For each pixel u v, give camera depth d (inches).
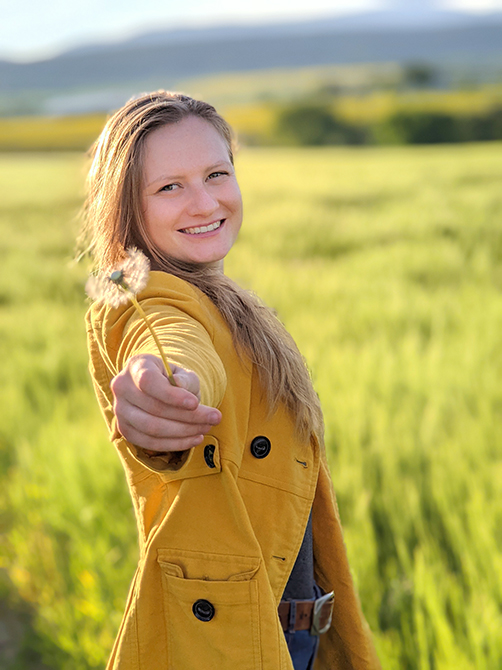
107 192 48.3
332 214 553.3
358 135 2625.5
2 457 157.1
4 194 810.2
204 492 45.2
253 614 44.6
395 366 177.8
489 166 935.7
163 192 47.7
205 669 45.4
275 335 48.3
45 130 2812.5
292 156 1524.4
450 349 195.0
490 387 158.6
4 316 283.9
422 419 145.4
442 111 2347.4
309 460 49.5
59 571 116.6
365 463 127.7
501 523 102.4
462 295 274.1
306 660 56.4
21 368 209.6
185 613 45.7
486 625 80.7
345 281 311.6
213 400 38.0
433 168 956.6
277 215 536.7
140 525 50.1
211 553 45.1
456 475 118.4
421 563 90.0
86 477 128.6
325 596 56.0
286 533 48.0
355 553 98.1
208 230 49.3
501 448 128.6
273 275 324.8
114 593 102.6
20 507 132.6
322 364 183.9
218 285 48.0
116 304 33.9
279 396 46.7
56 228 529.3
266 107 3125.0
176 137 47.5
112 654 49.6
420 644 80.4
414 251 363.9
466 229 455.2
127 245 48.8
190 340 38.7
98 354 49.4
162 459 35.0
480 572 93.6
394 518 108.1
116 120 49.0
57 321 267.1
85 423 163.9
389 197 680.4
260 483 47.3
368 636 59.4
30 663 103.0
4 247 458.9
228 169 50.5
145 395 31.7
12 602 116.3
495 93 2903.5
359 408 146.4
